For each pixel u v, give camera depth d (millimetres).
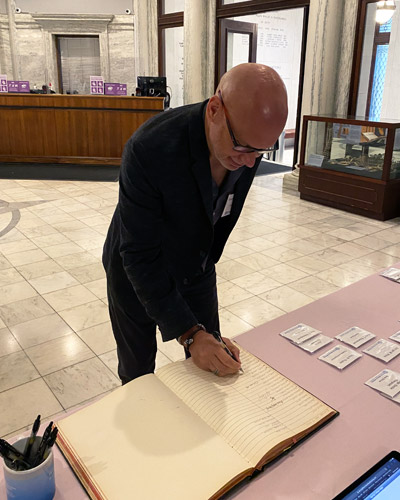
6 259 4008
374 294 1599
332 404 1076
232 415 995
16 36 10508
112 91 8008
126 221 1186
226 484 828
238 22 8281
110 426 958
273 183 6957
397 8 5828
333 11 5652
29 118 7863
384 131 4891
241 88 933
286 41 10719
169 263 1417
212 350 1134
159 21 9609
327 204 5723
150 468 861
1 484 849
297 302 3307
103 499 803
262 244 4422
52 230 4754
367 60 5891
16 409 2230
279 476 876
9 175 7199
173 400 1034
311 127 5676
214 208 1381
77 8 10383
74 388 2387
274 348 1285
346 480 873
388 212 5168
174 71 10180
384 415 1045
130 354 1670
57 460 904
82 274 3723
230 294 3412
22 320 3023
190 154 1136
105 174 7355
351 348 1289
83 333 2883
